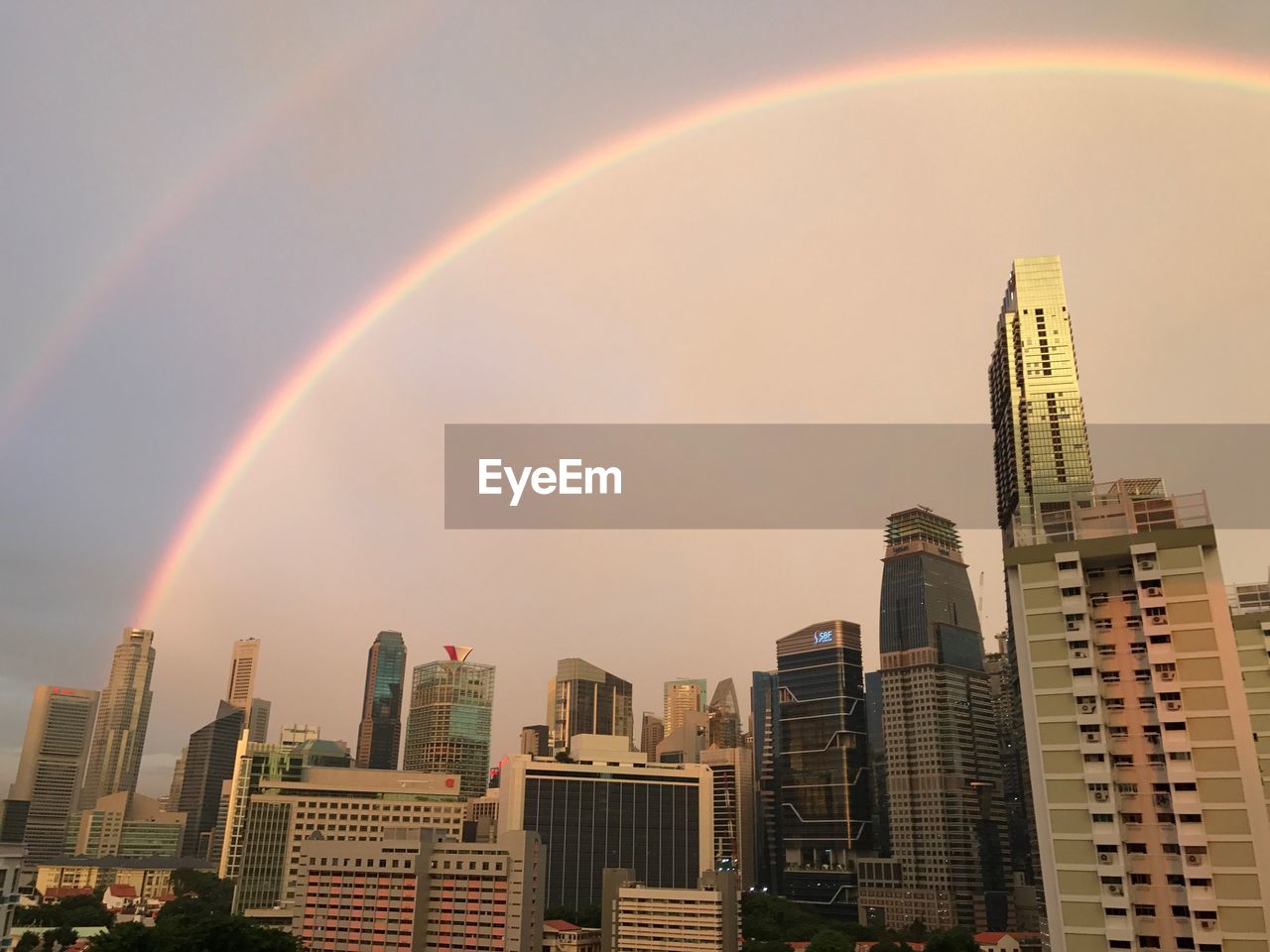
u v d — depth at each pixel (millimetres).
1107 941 107062
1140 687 115125
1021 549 124438
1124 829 110938
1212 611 113688
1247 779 106875
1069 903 110250
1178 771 109438
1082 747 114312
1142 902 107750
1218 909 103688
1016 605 123625
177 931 173875
